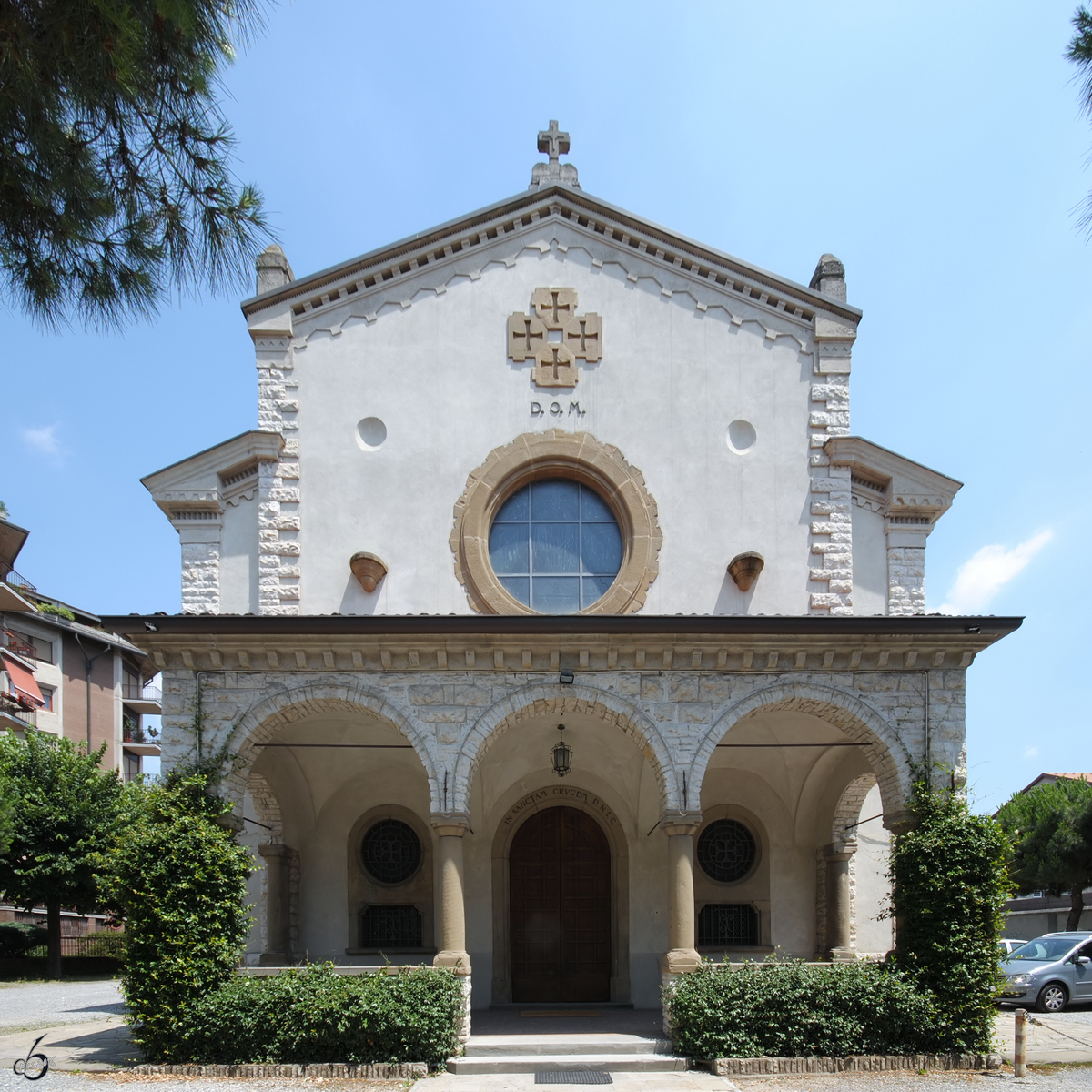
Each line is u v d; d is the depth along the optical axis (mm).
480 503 15836
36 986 25359
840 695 14219
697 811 13750
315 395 16219
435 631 13680
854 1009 12844
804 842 17891
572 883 17641
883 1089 11359
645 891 17281
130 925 12945
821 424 16312
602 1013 16078
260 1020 12438
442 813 13648
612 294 16625
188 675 14008
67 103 7105
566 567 16078
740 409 16359
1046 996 18688
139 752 49281
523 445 16062
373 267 16469
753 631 13820
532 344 16391
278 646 13852
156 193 7746
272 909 16578
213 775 13633
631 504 15875
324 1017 12352
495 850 17469
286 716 14406
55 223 7508
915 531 16359
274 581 15625
